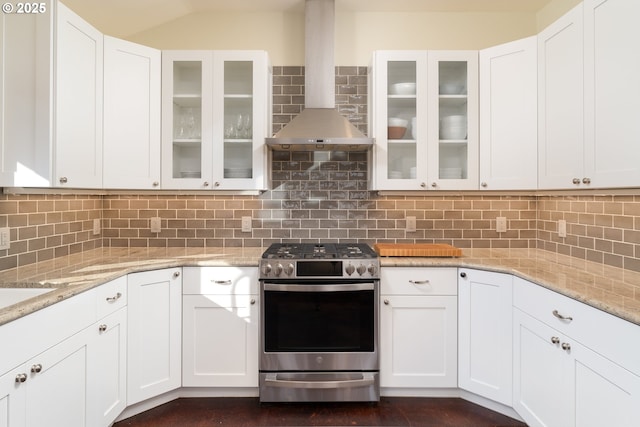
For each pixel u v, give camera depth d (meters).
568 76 1.91
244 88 2.53
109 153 2.20
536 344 1.76
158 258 2.30
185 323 2.21
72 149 1.89
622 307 1.26
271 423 2.04
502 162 2.36
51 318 1.40
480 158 2.45
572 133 1.88
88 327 1.66
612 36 1.61
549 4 2.67
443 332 2.22
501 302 2.02
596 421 1.37
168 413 2.12
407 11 2.80
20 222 1.99
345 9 2.78
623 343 1.24
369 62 2.79
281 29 2.81
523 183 2.27
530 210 2.75
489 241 2.76
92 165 2.06
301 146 2.52
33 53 1.72
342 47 2.81
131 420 2.05
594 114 1.72
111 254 2.46
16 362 1.22
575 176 1.86
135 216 2.75
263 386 2.17
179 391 2.28
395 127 2.54
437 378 2.22
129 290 2.01
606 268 2.00
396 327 2.22
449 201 2.77
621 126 1.56
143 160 2.37
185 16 2.78
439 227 2.77
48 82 1.72
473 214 2.77
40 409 1.34
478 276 2.12
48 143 1.72
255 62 2.48
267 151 2.59
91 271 1.92
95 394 1.72
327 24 2.60
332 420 2.07
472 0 2.67
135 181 2.33
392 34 2.81
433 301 2.21
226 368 2.22
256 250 2.64
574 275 1.82
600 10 1.67
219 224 2.77
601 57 1.67
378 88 2.50
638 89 1.48
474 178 2.47
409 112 2.58
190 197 2.77
